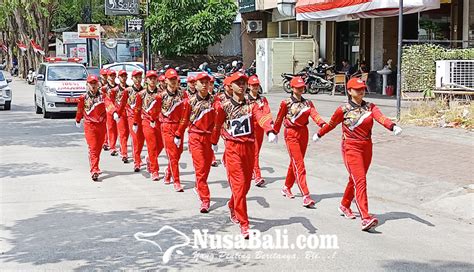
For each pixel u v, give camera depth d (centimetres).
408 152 1248
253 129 754
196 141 866
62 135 1719
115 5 2762
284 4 2667
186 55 3503
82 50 4516
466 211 868
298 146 902
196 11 3359
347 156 783
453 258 668
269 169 1213
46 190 1013
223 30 3347
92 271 622
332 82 2488
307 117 893
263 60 2812
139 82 1169
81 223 808
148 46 2905
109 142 1405
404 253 685
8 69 7700
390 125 752
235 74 747
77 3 4616
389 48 2438
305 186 900
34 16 4588
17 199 948
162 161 1305
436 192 965
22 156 1361
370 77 2470
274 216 848
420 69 1872
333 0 2167
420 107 1628
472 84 1742
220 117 760
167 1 3300
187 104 885
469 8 2078
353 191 824
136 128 1153
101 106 1093
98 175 1101
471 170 1077
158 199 952
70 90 2156
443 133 1406
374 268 633
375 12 2073
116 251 689
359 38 2600
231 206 810
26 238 741
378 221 816
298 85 884
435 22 2244
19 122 2050
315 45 2834
